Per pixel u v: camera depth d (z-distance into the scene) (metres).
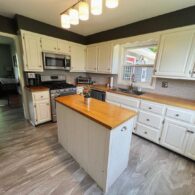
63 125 1.94
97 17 2.42
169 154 2.04
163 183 1.51
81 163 1.70
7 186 1.39
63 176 1.55
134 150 2.12
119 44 3.04
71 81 4.02
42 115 2.86
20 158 1.83
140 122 2.44
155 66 2.36
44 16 2.50
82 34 3.67
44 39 2.87
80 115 1.52
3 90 5.02
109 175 1.35
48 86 3.06
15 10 2.24
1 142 2.20
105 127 1.17
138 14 2.26
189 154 1.88
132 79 3.12
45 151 2.00
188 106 1.80
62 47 3.26
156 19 2.29
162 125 2.13
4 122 3.00
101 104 1.78
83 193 1.35
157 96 2.44
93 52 3.63
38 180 1.48
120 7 2.02
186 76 2.00
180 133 1.93
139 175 1.61
